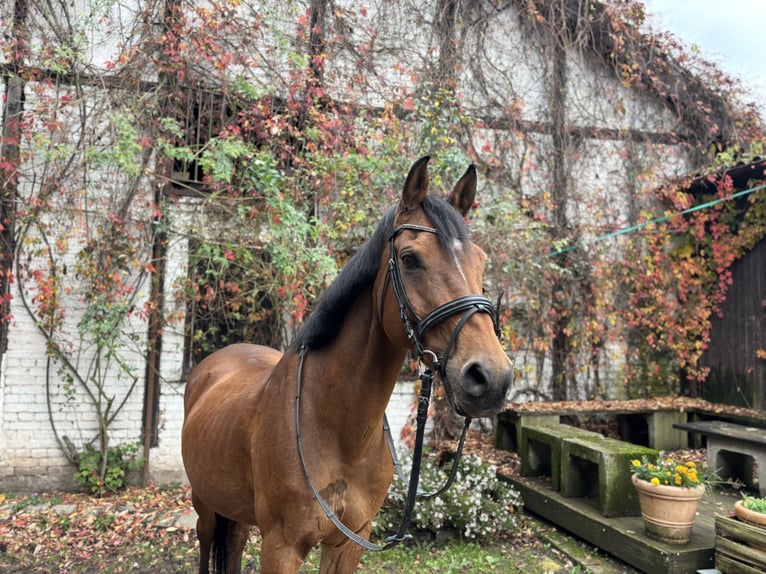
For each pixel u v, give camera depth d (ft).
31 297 15.08
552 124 20.42
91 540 11.80
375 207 16.92
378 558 10.96
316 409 5.61
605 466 11.53
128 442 15.64
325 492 5.51
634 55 20.74
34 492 14.85
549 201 19.60
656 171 21.08
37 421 15.07
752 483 14.55
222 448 6.60
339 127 17.02
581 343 19.88
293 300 15.29
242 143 15.39
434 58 19.20
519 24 20.49
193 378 9.68
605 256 20.35
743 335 18.92
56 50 14.93
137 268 15.56
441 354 4.53
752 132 21.29
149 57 15.79
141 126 15.67
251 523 6.93
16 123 14.80
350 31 18.34
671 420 18.20
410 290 4.76
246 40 16.80
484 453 16.93
